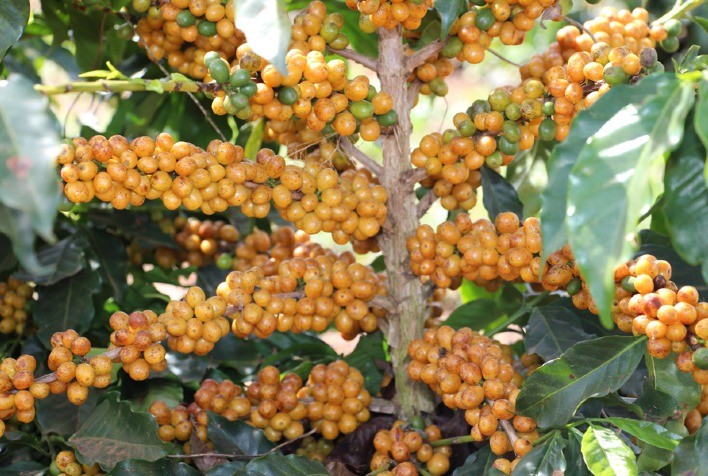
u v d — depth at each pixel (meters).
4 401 1.10
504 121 1.24
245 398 1.28
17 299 1.46
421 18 1.27
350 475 1.26
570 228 0.99
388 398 1.37
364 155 1.31
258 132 1.39
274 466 1.19
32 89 1.00
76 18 1.44
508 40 1.24
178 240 1.53
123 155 1.13
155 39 1.34
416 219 1.32
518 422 1.15
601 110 1.04
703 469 1.08
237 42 1.27
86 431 1.23
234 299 1.20
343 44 1.24
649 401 1.18
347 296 1.26
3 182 0.97
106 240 1.50
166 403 1.35
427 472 1.23
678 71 1.17
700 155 1.07
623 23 1.33
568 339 1.27
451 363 1.19
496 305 1.41
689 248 1.07
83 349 1.13
